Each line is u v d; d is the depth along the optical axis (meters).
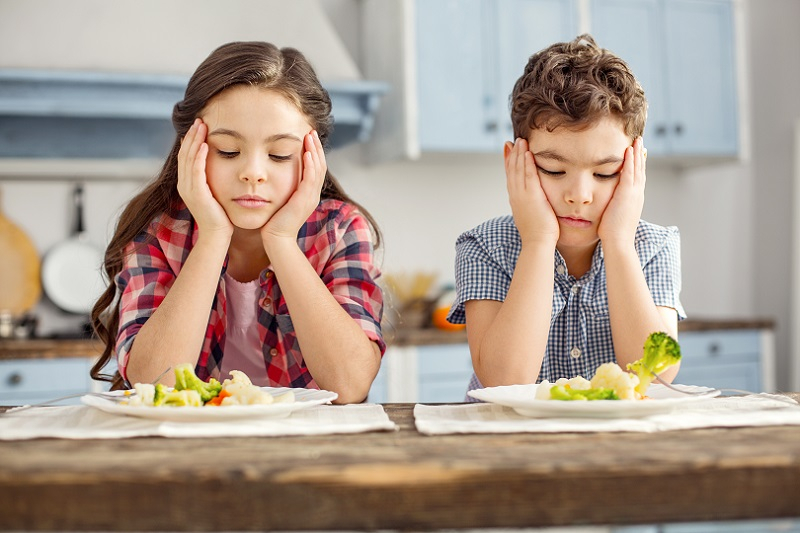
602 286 1.55
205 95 1.31
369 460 0.76
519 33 3.50
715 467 0.75
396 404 1.18
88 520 0.71
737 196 4.20
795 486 0.76
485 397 1.03
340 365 1.34
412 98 3.36
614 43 3.64
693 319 3.70
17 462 0.76
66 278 3.41
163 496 0.71
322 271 1.51
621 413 0.98
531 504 0.73
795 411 1.02
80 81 3.06
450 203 3.80
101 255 3.19
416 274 3.71
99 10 3.25
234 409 0.95
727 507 0.75
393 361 3.07
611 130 1.33
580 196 1.35
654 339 1.07
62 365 2.85
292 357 1.51
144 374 1.30
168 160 1.49
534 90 1.37
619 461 0.75
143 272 1.44
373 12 3.63
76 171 3.41
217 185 1.33
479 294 1.53
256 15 3.40
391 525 0.72
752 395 1.21
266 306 1.50
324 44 3.43
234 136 1.30
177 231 1.48
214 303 1.51
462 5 3.44
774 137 4.22
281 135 1.31
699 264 4.13
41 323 3.40
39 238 3.39
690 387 1.16
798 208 4.08
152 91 3.15
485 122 3.45
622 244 1.39
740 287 4.18
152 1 3.31
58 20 3.21
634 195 1.39
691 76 3.74
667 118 3.71
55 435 0.89
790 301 4.23
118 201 3.47
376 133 3.64
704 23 3.77
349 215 1.53
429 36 3.40
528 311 1.38
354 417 1.01
